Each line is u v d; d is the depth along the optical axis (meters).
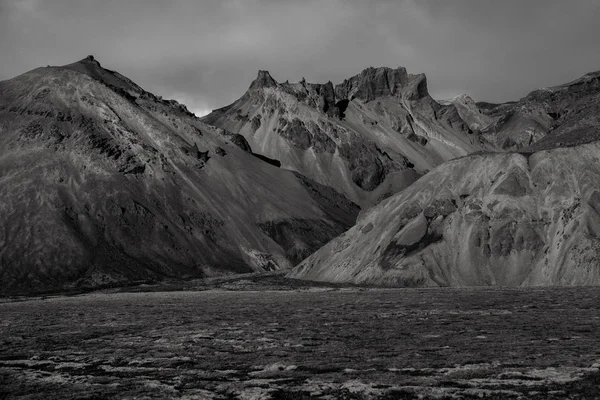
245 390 38.19
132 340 65.25
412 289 132.50
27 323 88.44
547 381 37.94
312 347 55.72
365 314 85.06
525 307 86.00
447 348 52.12
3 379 44.53
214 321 82.50
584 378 38.44
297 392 37.34
